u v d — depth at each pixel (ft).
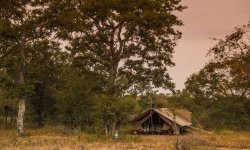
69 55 180.04
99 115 141.69
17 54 155.84
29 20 148.97
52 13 149.69
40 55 192.34
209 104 270.05
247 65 115.24
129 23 159.53
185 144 98.32
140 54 168.04
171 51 170.40
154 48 168.45
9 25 143.23
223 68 120.88
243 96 244.63
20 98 150.51
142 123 175.22
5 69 157.79
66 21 149.79
